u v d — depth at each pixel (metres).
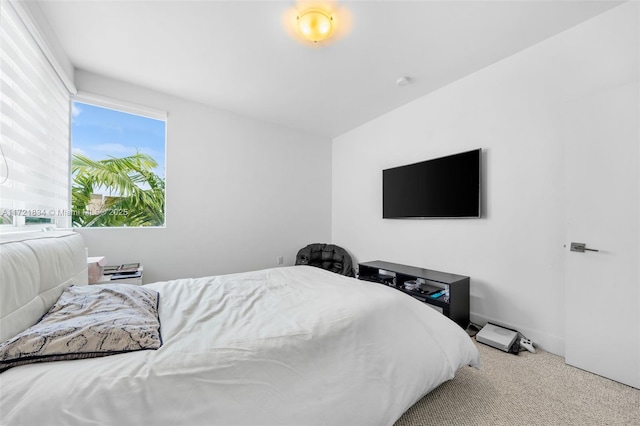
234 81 2.58
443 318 1.46
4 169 1.31
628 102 1.56
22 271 0.87
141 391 0.68
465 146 2.51
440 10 1.70
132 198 2.78
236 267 3.34
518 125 2.15
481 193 2.37
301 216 3.96
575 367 1.72
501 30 1.89
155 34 1.92
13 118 1.40
